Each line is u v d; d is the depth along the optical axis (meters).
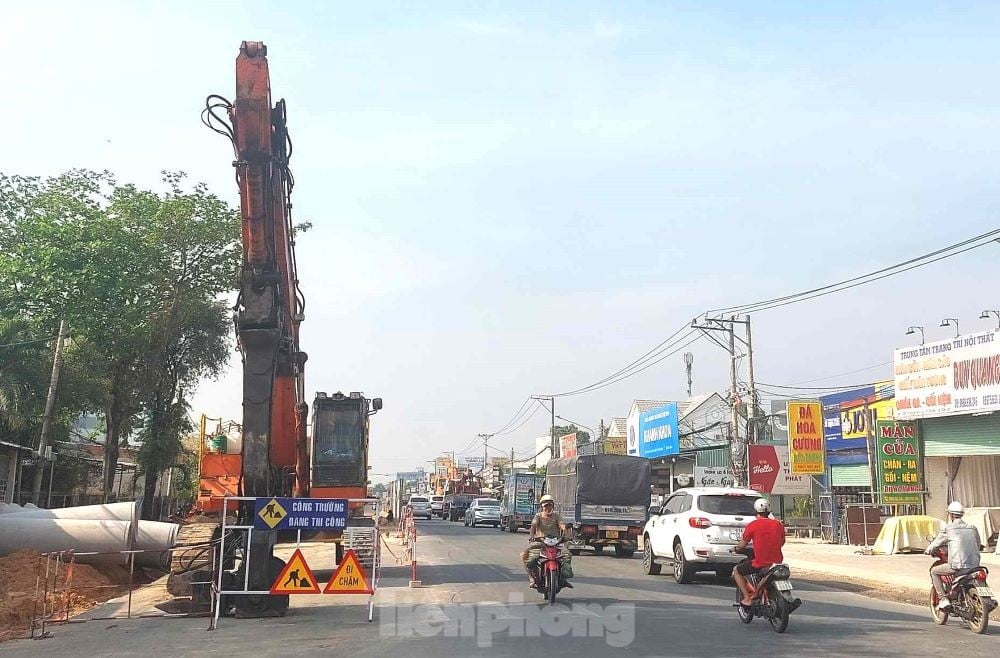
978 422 24.89
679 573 16.47
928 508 26.83
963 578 11.09
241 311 12.98
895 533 24.52
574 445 60.19
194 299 35.41
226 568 12.37
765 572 10.87
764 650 9.27
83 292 31.75
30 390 29.88
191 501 47.94
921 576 18.89
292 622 11.43
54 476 36.50
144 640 10.23
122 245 32.62
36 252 31.30
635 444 49.50
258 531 12.08
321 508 11.94
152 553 20.28
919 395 26.16
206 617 12.09
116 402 34.25
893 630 10.95
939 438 26.47
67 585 16.45
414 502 66.19
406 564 20.28
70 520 18.86
